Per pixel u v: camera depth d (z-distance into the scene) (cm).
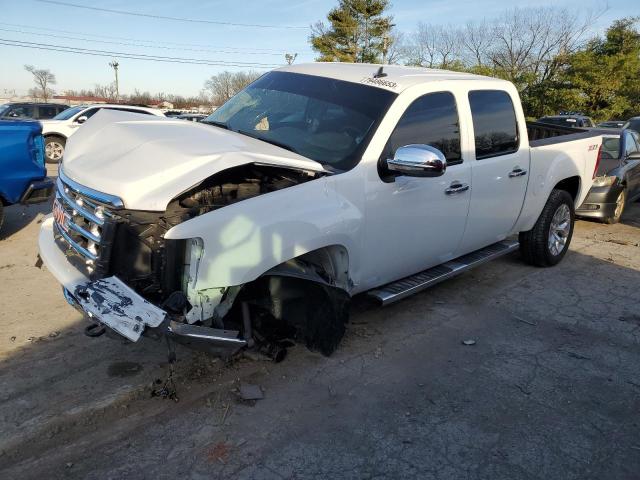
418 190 409
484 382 378
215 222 292
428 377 381
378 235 387
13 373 354
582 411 350
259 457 292
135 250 304
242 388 350
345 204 357
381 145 383
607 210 862
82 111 1562
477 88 482
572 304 527
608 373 399
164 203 288
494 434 322
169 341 300
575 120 2489
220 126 437
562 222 634
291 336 376
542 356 420
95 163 327
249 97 469
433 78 446
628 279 611
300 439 308
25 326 420
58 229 361
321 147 387
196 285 291
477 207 480
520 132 530
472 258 518
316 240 336
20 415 313
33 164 614
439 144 434
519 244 598
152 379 355
